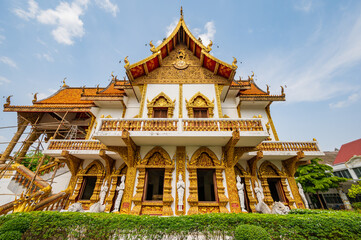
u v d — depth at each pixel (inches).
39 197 342.0
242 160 450.0
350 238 198.2
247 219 215.2
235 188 331.6
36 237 213.3
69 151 409.4
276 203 315.0
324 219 212.8
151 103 430.0
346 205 728.3
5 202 392.5
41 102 556.7
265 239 183.3
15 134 514.6
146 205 321.7
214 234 204.7
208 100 434.6
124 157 356.5
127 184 335.0
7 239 196.5
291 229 205.3
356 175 793.6
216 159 358.9
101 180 430.6
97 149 421.1
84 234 211.0
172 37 491.2
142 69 460.1
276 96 526.6
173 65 497.0
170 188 330.0
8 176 420.2
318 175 620.7
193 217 222.1
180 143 359.6
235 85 508.4
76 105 539.8
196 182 336.8
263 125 328.2
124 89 537.6
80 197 420.8
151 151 363.3
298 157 411.2
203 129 334.3
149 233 205.0
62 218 223.6
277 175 443.2
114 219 217.8
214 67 473.7
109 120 339.3
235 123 341.1
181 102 437.4
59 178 487.8
